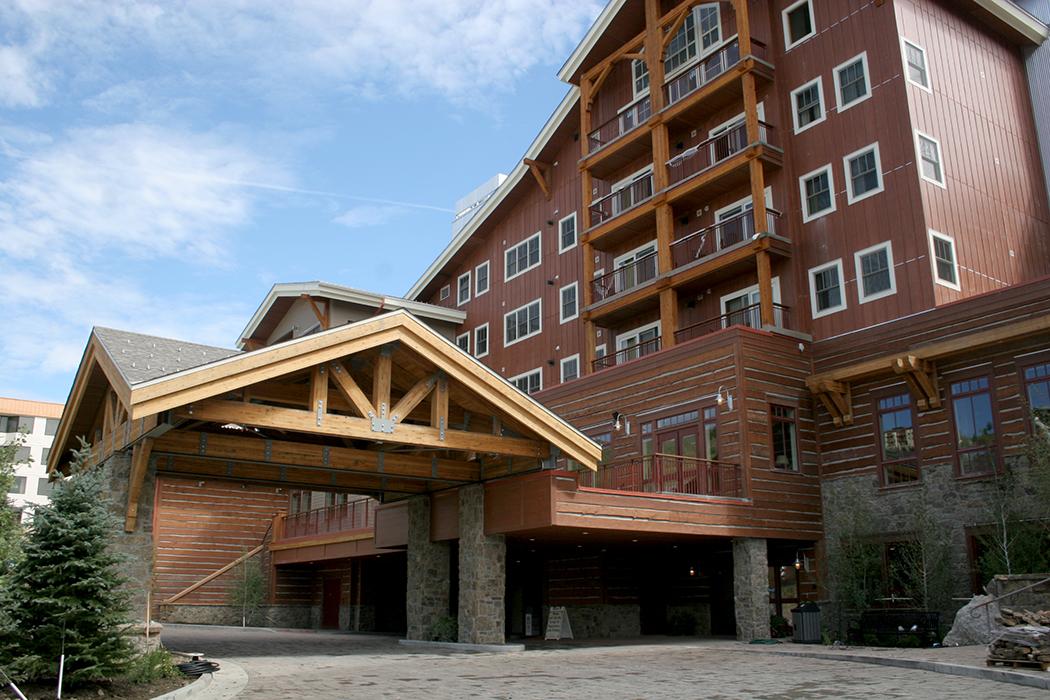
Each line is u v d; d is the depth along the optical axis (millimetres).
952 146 23812
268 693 11234
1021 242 24781
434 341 16469
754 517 21453
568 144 34750
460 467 19688
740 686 11695
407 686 11969
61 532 11164
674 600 24922
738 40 26281
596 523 18703
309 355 14977
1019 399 19234
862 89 24219
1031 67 27344
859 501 22016
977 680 11695
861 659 14781
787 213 25203
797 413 23172
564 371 32719
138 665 12023
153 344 15523
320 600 33156
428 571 21766
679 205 28141
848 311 23391
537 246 35406
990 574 18312
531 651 18094
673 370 24297
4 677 10141
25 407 69375
